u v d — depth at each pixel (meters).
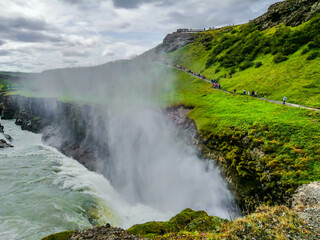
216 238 10.17
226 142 24.22
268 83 40.06
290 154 18.55
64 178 31.30
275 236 9.81
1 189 26.11
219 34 104.56
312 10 53.84
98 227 12.62
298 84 34.62
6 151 43.28
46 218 20.44
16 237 17.22
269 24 68.06
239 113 29.34
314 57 39.34
